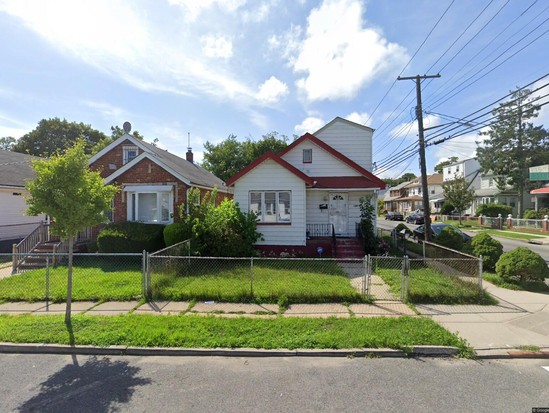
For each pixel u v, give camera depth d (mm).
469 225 33406
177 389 3949
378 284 8766
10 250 15758
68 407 3582
